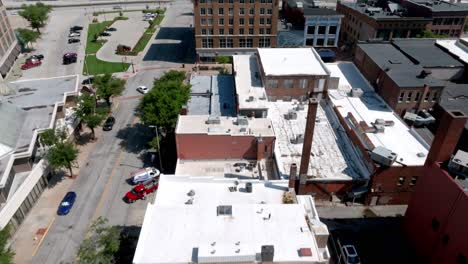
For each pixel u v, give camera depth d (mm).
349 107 69938
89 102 69812
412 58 83000
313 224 35969
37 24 131625
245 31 106562
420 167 52250
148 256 32500
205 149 53906
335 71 85750
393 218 53875
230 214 36938
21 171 56844
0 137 55719
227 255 31547
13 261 46875
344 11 128625
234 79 75438
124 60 112750
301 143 60250
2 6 107125
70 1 189375
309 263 32031
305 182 53031
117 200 57500
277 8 102938
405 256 47625
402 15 113188
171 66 109188
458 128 39625
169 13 167500
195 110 68812
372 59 78688
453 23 111625
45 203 56438
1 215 47188
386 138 59312
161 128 67688
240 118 55750
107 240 41875
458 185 38375
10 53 108062
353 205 56125
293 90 72062
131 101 88438
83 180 61562
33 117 65125
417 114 70438
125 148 70312
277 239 34219
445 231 40562
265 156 54688
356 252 46219
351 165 56500
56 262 47094
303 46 111875
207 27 105500
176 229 35125
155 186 59406
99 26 145750
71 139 68812
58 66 108250
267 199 42656
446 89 76438
